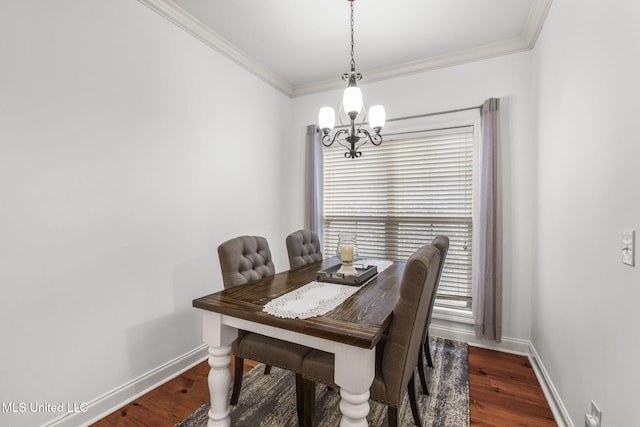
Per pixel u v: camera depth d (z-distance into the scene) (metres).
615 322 1.15
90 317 1.73
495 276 2.55
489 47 2.64
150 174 2.07
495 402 1.90
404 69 3.00
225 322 1.50
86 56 1.71
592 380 1.35
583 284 1.46
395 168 3.15
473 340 2.76
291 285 1.79
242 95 2.92
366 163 3.29
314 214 3.39
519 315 2.58
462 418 1.75
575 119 1.57
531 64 2.54
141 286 2.01
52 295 1.57
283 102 3.54
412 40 2.58
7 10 1.41
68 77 1.63
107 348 1.81
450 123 2.85
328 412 1.80
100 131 1.78
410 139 3.07
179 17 2.22
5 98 1.41
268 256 2.21
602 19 1.26
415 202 3.07
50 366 1.56
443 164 2.94
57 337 1.59
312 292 1.64
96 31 1.76
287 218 3.63
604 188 1.25
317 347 1.27
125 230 1.91
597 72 1.31
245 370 2.29
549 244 2.04
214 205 2.61
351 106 1.87
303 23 2.36
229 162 2.77
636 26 1.01
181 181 2.30
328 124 2.01
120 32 1.88
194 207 2.41
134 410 1.83
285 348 1.57
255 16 2.28
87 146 1.72
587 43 1.42
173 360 2.23
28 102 1.48
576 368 1.53
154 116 2.10
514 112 2.60
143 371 2.02
